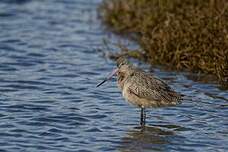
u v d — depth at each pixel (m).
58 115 15.05
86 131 14.17
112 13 23.48
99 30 22.92
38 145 13.30
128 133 14.09
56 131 14.11
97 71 18.66
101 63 19.39
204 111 15.39
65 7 26.11
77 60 19.67
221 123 14.66
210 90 16.88
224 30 18.30
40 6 26.09
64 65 19.14
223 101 16.06
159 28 19.92
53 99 16.22
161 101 14.31
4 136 13.75
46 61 19.50
